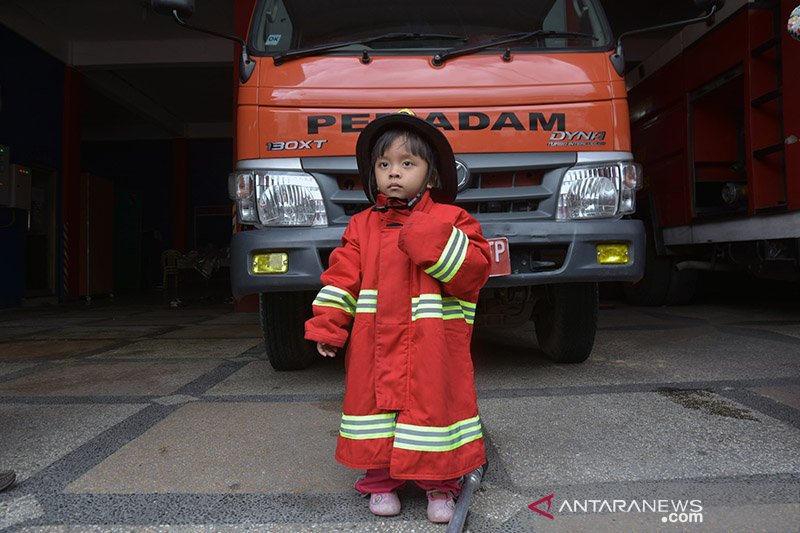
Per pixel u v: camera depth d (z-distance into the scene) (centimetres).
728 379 304
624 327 489
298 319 327
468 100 285
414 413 153
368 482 165
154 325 629
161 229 1602
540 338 360
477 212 287
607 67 293
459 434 158
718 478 180
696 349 387
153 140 1606
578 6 309
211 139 1595
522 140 284
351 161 280
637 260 279
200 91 1327
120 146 1612
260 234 275
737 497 167
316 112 284
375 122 168
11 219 887
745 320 517
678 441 213
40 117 966
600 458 199
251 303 766
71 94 1045
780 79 449
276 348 332
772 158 468
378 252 165
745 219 482
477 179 286
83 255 1112
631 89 677
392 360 158
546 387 295
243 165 286
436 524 156
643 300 643
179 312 791
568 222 276
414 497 173
